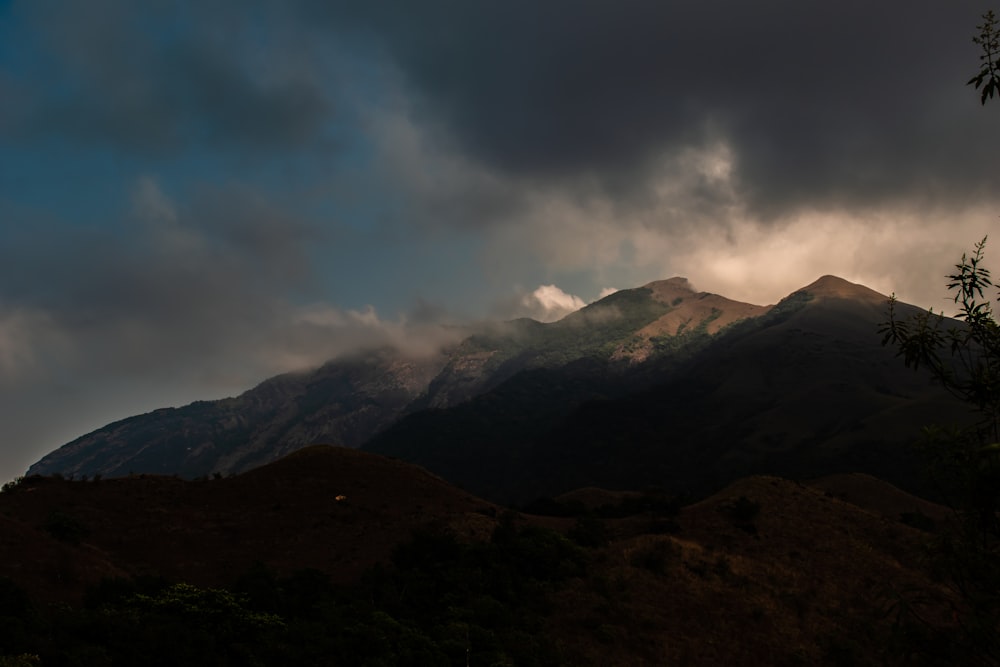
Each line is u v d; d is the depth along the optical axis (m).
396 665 33.25
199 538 58.00
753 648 43.94
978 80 10.27
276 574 45.09
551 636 42.34
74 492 63.97
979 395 9.89
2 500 59.94
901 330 10.72
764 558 57.81
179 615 33.56
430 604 43.22
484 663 35.97
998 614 9.06
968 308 10.34
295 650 32.25
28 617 28.80
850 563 57.00
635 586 50.62
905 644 9.60
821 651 44.03
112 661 27.52
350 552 56.19
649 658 41.69
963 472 9.34
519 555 52.09
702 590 50.81
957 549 9.39
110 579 36.94
